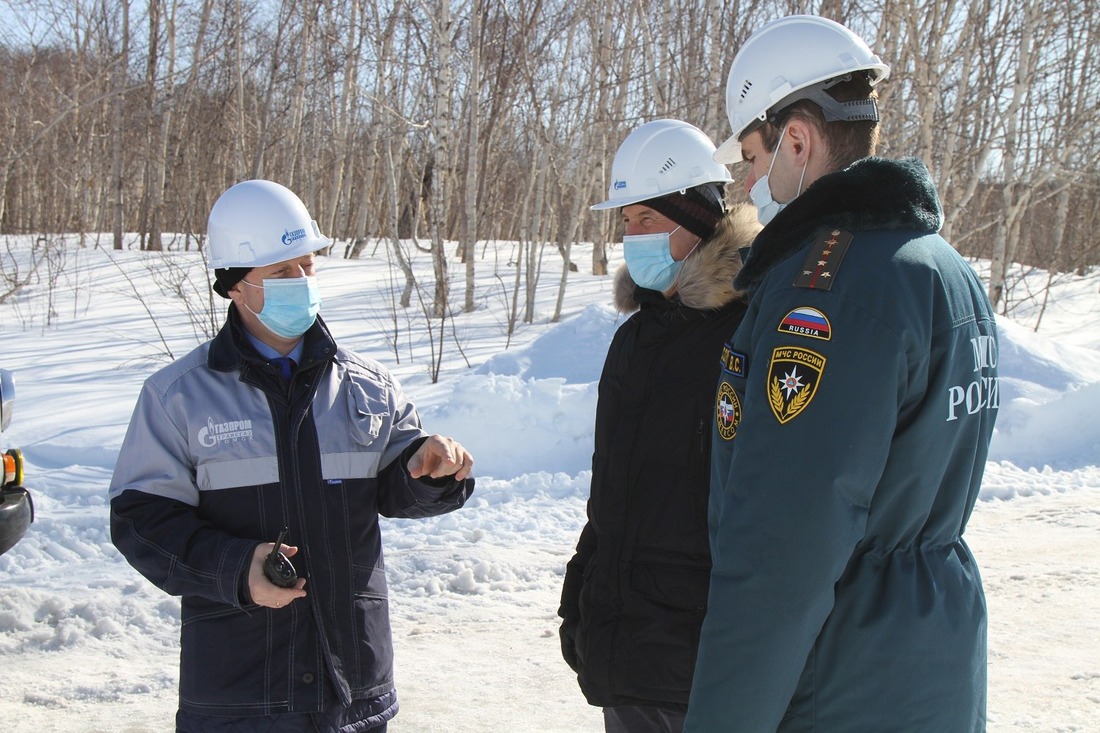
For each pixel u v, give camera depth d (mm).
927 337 1681
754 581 1616
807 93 1930
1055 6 15578
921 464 1705
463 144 22234
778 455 1630
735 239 2414
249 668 2361
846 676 1705
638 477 2459
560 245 23344
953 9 14289
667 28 16219
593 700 2502
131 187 31078
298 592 2225
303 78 21750
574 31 16078
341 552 2463
